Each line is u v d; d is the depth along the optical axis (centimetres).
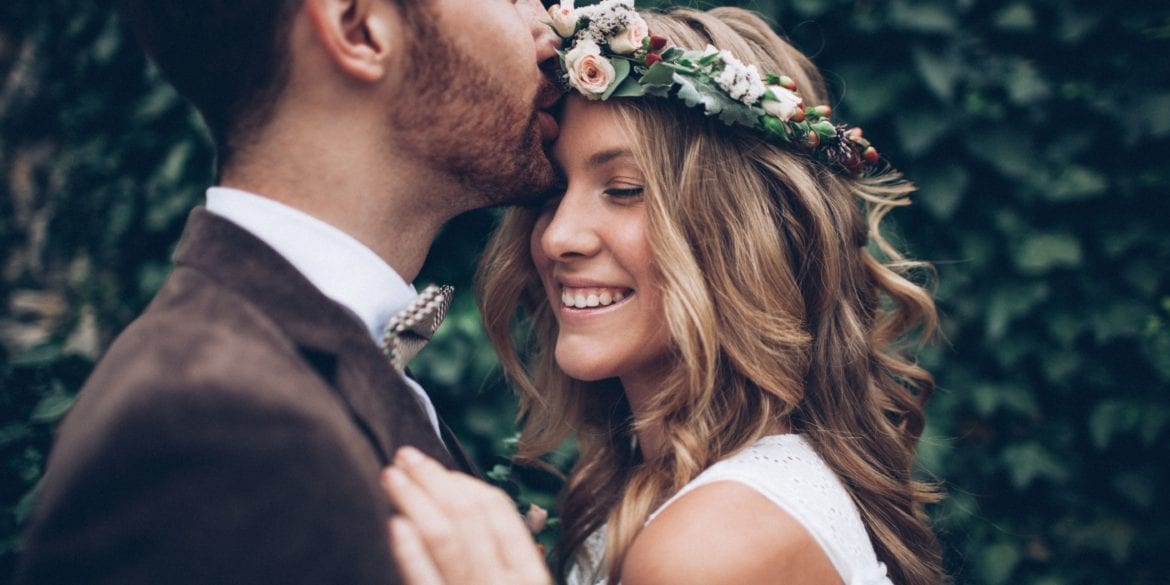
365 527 83
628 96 141
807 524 130
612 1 140
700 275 140
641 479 147
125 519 77
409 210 119
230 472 79
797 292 150
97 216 270
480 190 125
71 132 273
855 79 244
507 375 196
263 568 78
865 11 243
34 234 273
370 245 115
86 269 269
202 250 101
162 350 86
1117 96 245
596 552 179
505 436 239
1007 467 261
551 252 145
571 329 150
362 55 106
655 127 142
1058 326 254
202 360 85
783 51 167
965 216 254
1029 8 244
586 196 145
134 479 78
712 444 144
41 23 276
